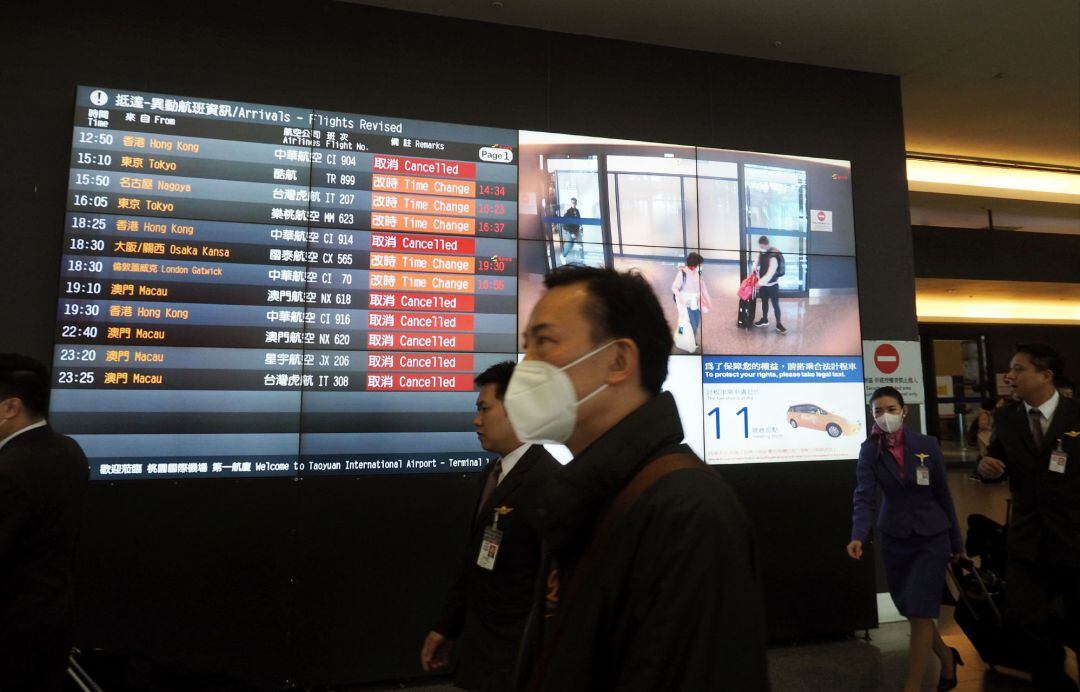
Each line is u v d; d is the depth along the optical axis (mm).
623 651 790
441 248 3744
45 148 3373
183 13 3611
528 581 1836
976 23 4219
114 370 3238
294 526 3389
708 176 4211
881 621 4398
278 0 3750
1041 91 5297
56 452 2027
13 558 1873
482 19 4039
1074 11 4129
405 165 3756
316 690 3359
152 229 3361
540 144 3973
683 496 807
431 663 2139
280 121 3600
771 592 4000
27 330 3268
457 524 3594
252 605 3297
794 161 4391
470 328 3730
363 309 3592
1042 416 3023
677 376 4004
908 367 4582
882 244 4664
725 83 4473
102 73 3477
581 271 1034
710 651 729
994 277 9492
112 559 3148
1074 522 2857
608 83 4238
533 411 982
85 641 3072
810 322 4285
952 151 6832
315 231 3576
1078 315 13102
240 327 3416
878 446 3291
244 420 3371
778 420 4137
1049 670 3008
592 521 890
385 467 3527
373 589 3455
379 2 3848
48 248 3336
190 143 3459
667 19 4074
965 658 3746
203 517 3279
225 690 2596
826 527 4145
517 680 996
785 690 3352
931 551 3080
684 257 4105
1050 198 8227
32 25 3420
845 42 4410
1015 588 3045
